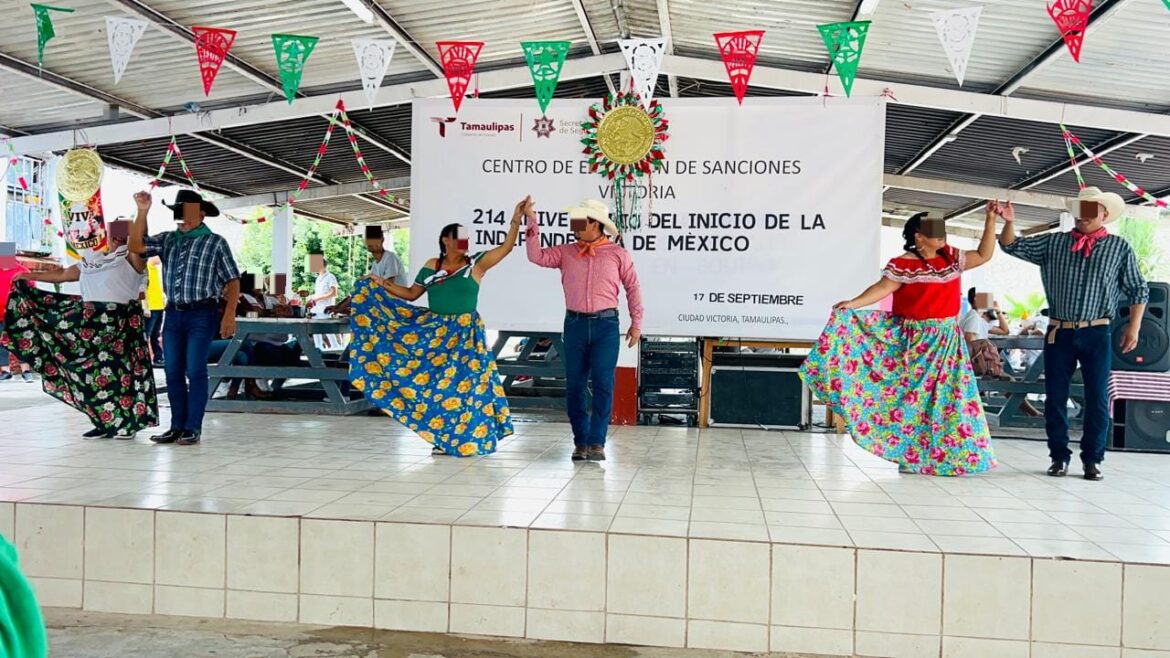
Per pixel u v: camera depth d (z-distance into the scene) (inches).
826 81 270.1
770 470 177.5
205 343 197.9
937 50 253.6
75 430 219.8
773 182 230.4
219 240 197.9
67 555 133.1
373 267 276.7
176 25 250.7
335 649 118.3
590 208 182.4
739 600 119.0
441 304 189.5
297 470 167.6
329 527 127.3
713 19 263.4
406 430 228.8
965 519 135.1
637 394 248.8
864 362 177.3
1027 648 114.0
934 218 172.4
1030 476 176.2
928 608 115.6
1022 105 274.7
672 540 120.2
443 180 240.1
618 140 231.5
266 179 464.4
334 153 422.3
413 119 240.4
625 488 155.3
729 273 232.8
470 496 145.5
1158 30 220.7
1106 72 253.9
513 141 237.9
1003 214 175.0
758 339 234.1
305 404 265.4
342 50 279.6
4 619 34.3
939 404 174.2
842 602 117.2
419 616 125.5
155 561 131.0
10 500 136.1
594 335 183.2
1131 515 139.1
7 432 215.2
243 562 129.0
